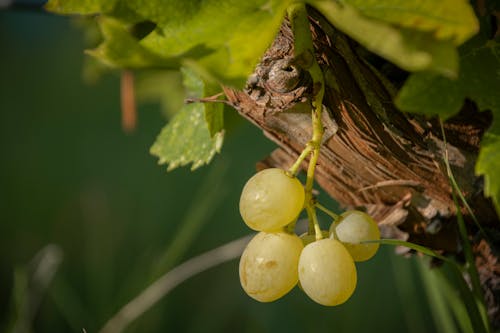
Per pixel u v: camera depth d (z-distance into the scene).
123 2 0.40
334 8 0.37
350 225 0.42
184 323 0.83
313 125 0.42
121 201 1.10
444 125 0.43
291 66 0.41
